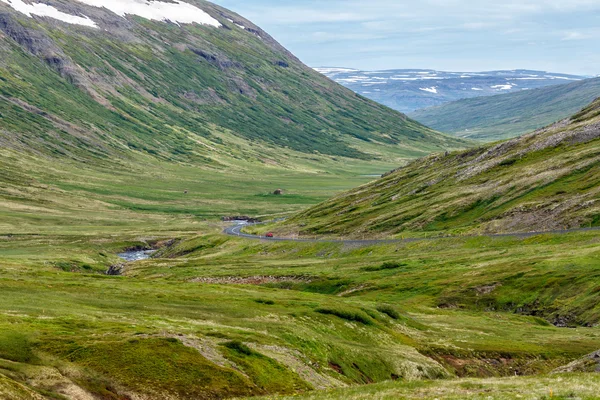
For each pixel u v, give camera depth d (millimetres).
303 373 59688
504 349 82188
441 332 93688
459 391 41031
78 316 67062
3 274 103000
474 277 134000
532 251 148125
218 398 49312
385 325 91312
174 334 60250
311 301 97875
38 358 50031
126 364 50625
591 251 132500
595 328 97250
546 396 35656
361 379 66250
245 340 64062
